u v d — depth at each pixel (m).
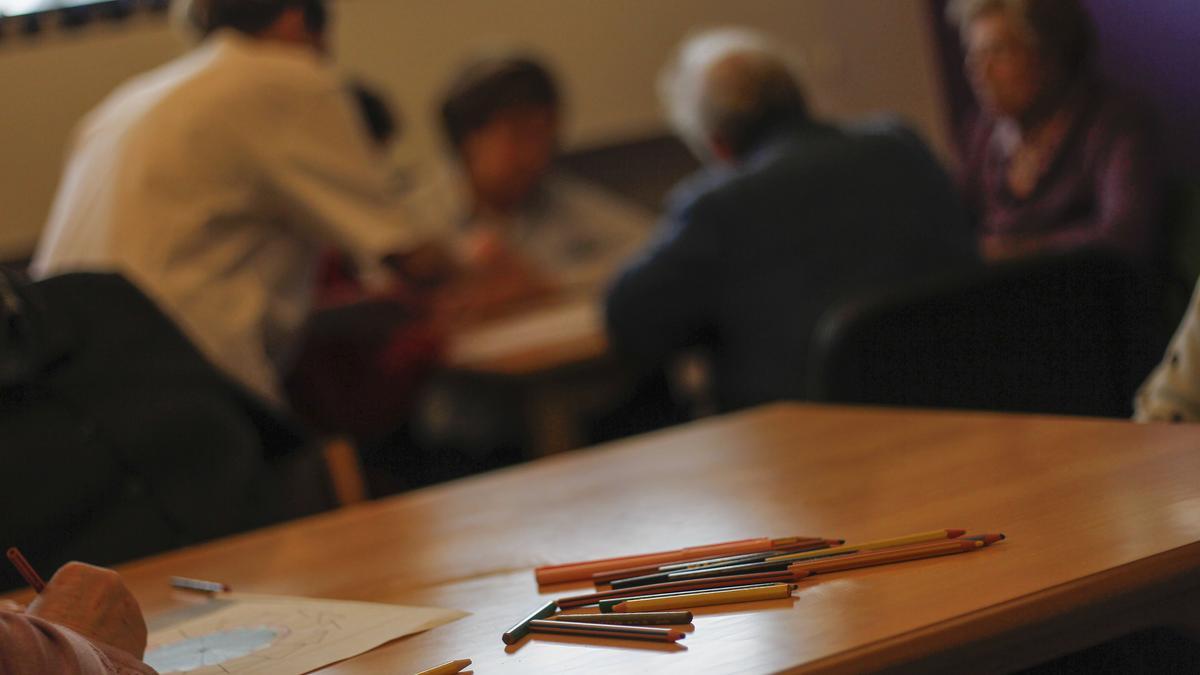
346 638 1.19
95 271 2.30
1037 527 1.11
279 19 3.52
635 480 1.80
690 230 3.62
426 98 6.49
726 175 3.72
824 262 3.52
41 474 2.12
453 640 1.11
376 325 3.96
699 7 6.92
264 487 2.34
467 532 1.67
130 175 3.24
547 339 4.32
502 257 5.41
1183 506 1.07
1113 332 2.81
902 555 1.08
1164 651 1.46
